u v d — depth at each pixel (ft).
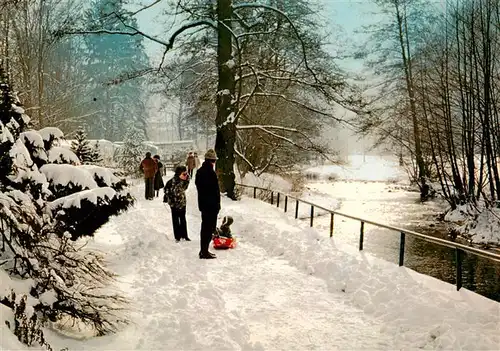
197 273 24.54
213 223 28.78
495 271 37.96
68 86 121.60
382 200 92.38
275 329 17.83
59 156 23.62
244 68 71.51
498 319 16.83
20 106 21.09
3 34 78.02
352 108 60.34
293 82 69.31
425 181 94.02
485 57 58.65
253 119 84.89
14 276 15.42
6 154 16.67
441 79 67.67
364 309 19.94
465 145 64.13
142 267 25.11
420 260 41.34
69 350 13.94
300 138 84.58
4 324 11.69
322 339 16.92
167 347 15.33
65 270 16.62
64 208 20.68
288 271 26.27
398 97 96.53
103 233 36.01
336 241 31.78
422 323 17.34
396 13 97.71
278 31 62.13
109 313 16.14
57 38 58.39
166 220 43.52
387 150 109.60
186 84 69.05
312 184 134.92
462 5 63.21
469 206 61.00
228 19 58.59
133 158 118.01
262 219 42.42
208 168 28.86
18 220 15.33
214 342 15.79
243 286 23.27
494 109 59.77
